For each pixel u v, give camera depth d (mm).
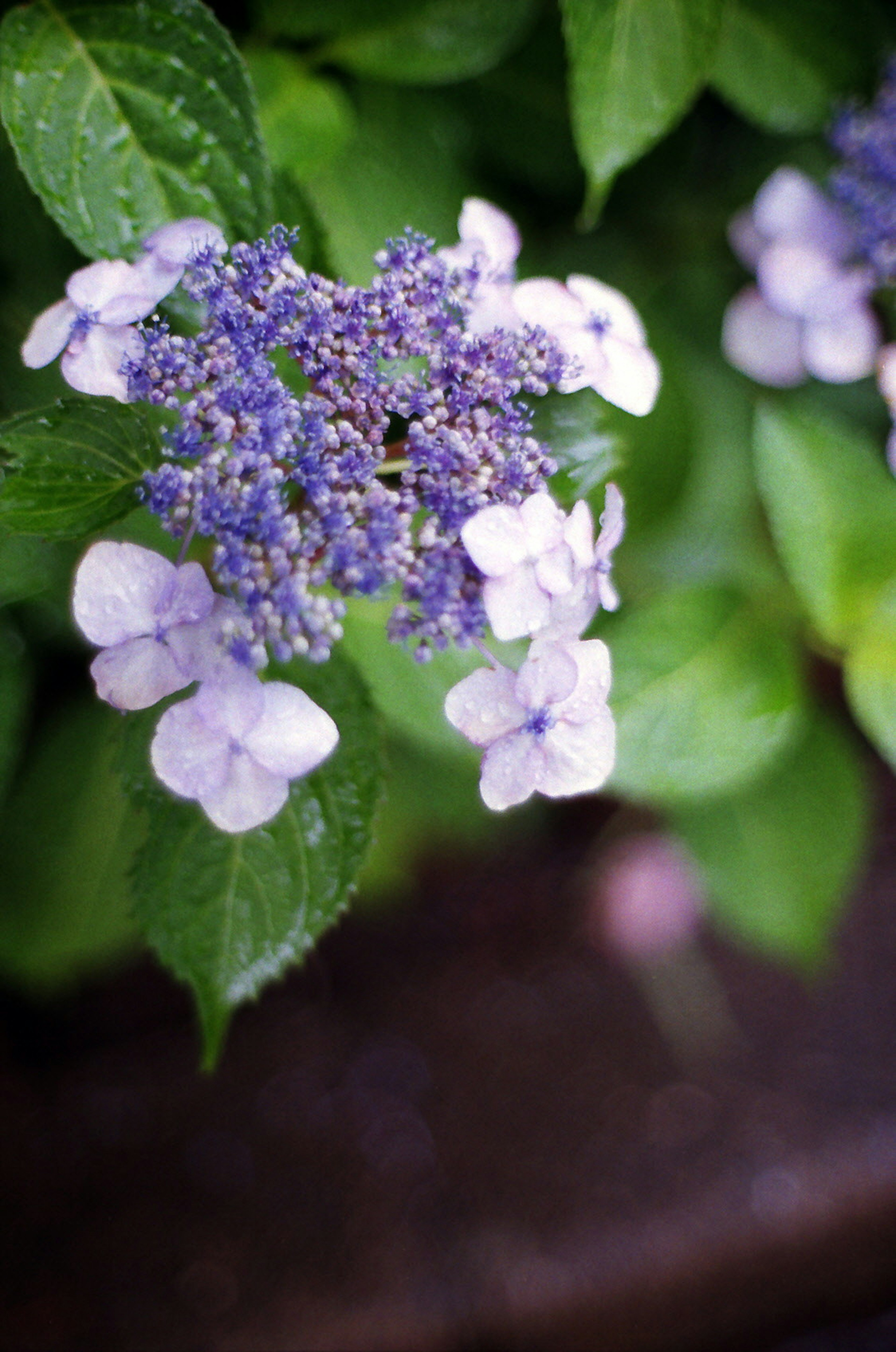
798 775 689
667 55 569
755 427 624
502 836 781
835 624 627
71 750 661
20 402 574
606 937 778
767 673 628
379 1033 734
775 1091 725
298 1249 672
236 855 522
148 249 499
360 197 614
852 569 622
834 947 778
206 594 476
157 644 477
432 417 475
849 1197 704
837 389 717
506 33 608
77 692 679
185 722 479
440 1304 662
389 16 602
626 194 705
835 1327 762
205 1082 715
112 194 531
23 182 581
